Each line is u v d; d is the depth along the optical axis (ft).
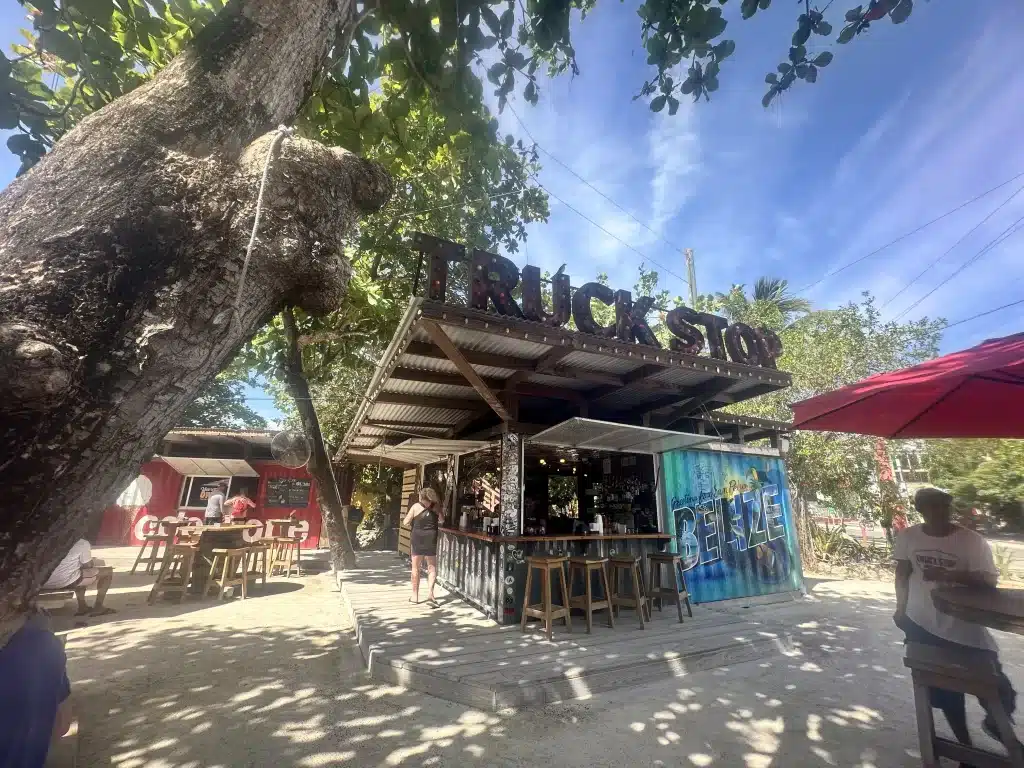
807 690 14.32
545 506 29.84
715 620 20.92
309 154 4.83
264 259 4.27
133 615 21.84
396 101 12.60
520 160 32.86
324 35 5.69
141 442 3.73
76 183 3.74
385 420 29.04
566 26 9.61
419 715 12.38
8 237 3.54
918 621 10.72
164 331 3.64
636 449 23.65
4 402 3.14
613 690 14.19
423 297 14.66
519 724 11.99
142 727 11.53
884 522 39.17
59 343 3.27
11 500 3.21
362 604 22.68
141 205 3.77
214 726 11.64
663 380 22.04
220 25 4.89
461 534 24.80
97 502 3.58
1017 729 12.24
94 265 3.51
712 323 21.57
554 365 19.61
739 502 27.07
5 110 9.02
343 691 13.82
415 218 32.63
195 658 16.35
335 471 52.26
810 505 43.75
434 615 20.76
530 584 18.69
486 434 23.94
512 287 16.93
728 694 13.98
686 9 9.80
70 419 3.31
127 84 13.69
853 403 9.27
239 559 29.30
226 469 42.55
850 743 11.25
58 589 20.70
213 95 4.46
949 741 9.63
